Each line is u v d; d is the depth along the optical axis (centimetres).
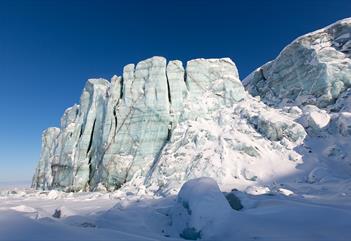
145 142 3900
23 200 2897
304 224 1046
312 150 3161
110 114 4200
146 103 4081
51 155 4922
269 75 5028
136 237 875
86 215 1518
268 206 1330
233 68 4588
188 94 4256
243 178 2838
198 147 3353
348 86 3962
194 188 1300
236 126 3672
